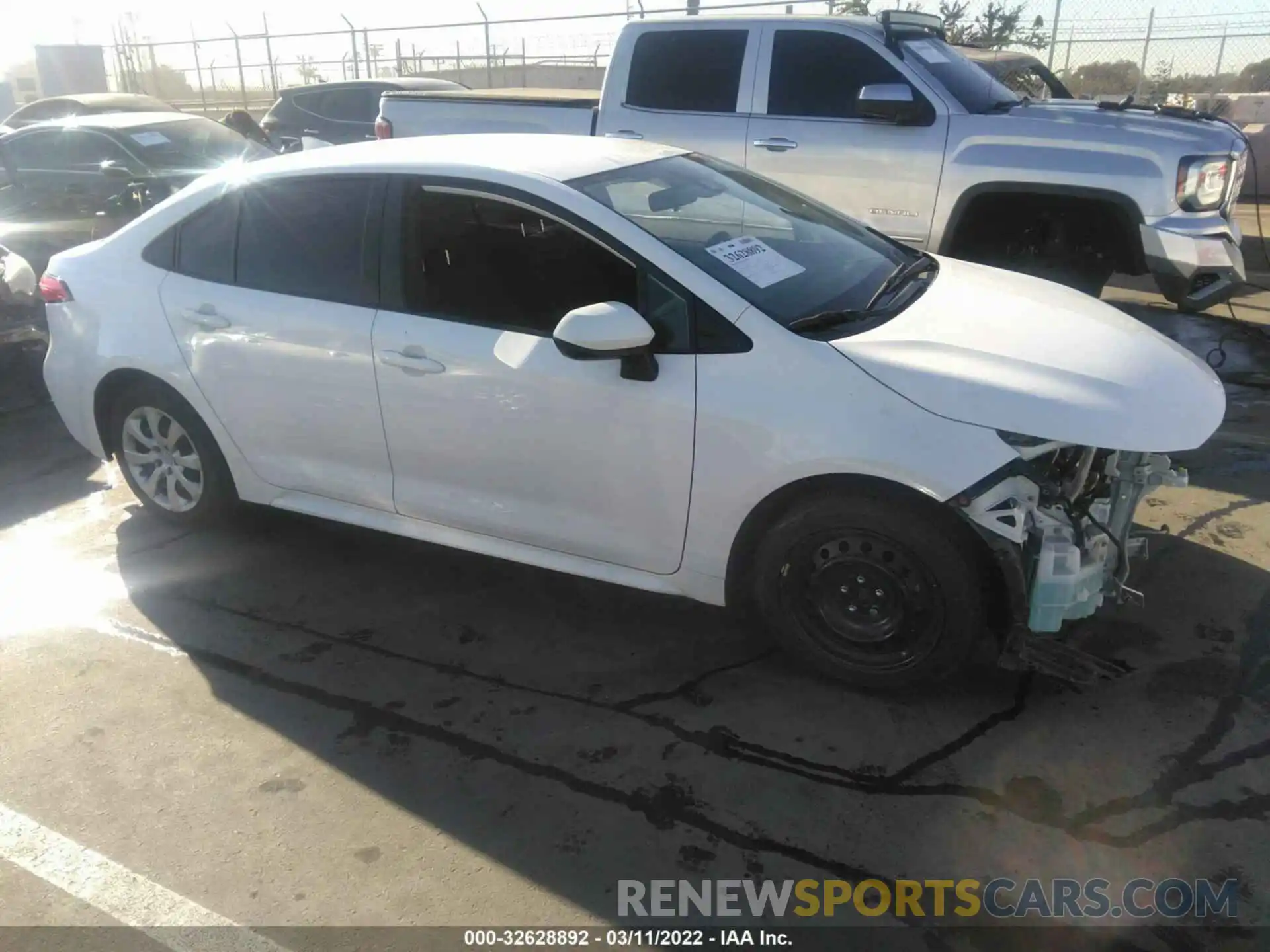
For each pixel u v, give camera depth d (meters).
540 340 3.45
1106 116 6.32
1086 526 3.18
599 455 3.39
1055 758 2.99
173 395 4.34
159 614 3.98
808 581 3.26
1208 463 5.07
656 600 3.98
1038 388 2.99
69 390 4.61
